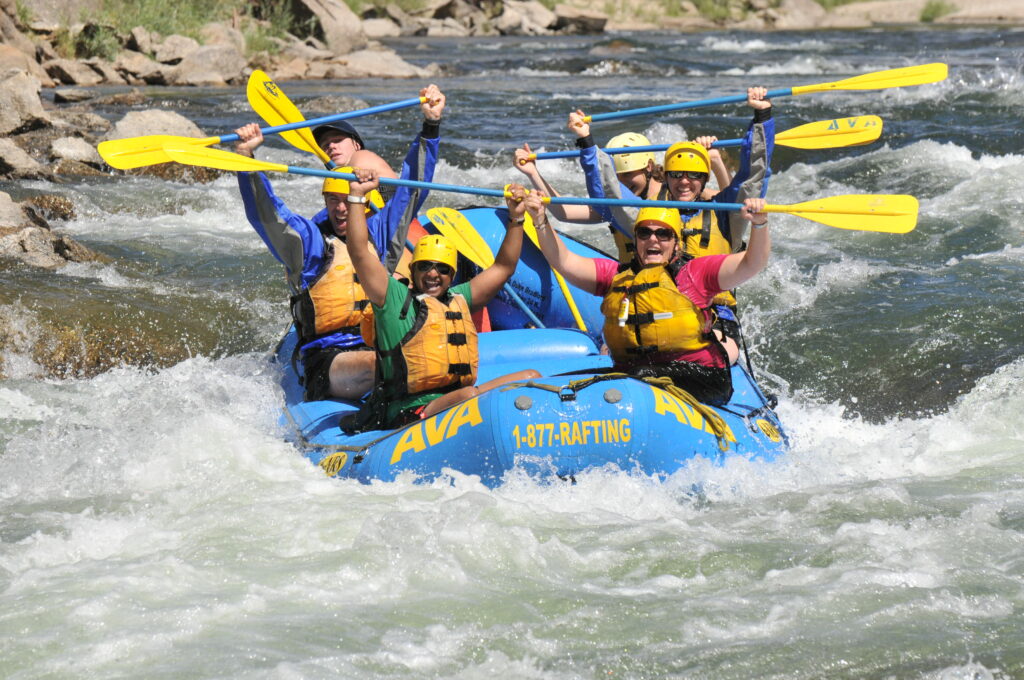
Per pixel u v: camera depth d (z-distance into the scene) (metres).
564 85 75.31
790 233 36.00
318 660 12.81
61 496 18.41
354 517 16.56
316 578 14.73
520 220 19.64
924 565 14.87
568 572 14.97
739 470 17.81
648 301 18.59
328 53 91.25
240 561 15.34
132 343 26.73
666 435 17.44
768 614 13.73
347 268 20.92
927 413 23.50
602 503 17.09
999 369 23.98
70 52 79.00
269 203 20.17
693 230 21.31
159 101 65.25
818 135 23.64
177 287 30.38
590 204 19.39
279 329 28.38
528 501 17.03
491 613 13.89
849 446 21.22
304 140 25.70
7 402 23.50
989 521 16.36
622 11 140.38
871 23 141.62
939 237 34.25
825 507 17.06
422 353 18.69
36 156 44.91
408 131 53.59
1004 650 12.79
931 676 12.35
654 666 12.72
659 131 50.12
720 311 21.17
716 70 86.12
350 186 18.05
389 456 18.17
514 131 53.78
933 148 44.00
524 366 20.64
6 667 12.73
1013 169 40.06
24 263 30.62
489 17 130.38
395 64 86.12
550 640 13.31
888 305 28.61
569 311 24.23
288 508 16.97
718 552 15.49
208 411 22.55
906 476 18.75
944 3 146.50
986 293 28.89
